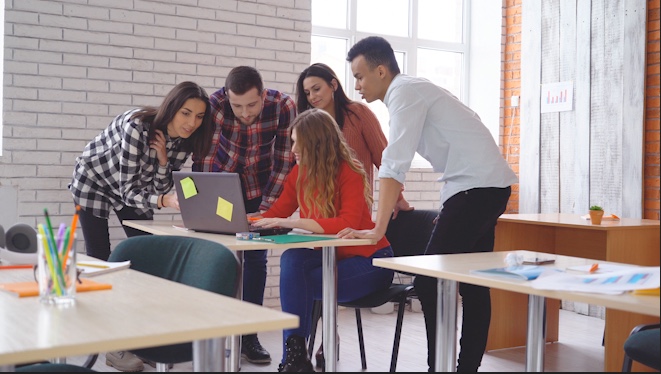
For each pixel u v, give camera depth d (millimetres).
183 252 2312
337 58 5871
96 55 4523
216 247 2203
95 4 4504
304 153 3197
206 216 3072
